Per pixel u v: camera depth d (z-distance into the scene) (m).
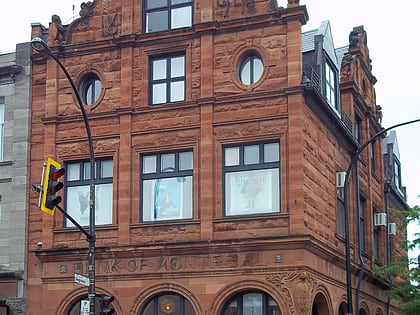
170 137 26.58
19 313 27.27
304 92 25.38
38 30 29.66
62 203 27.61
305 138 25.41
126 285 26.00
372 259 34.53
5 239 28.28
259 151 25.58
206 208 25.44
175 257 25.53
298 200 24.53
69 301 26.69
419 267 30.44
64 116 28.12
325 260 26.67
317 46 29.47
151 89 27.48
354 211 31.78
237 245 24.67
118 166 27.02
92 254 21.33
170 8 27.98
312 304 24.69
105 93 27.80
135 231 26.30
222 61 26.47
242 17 26.42
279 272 24.23
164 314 25.72
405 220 30.28
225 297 24.72
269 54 25.94
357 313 29.98
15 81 29.38
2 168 28.94
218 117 26.09
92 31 28.66
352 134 32.78
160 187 26.59
